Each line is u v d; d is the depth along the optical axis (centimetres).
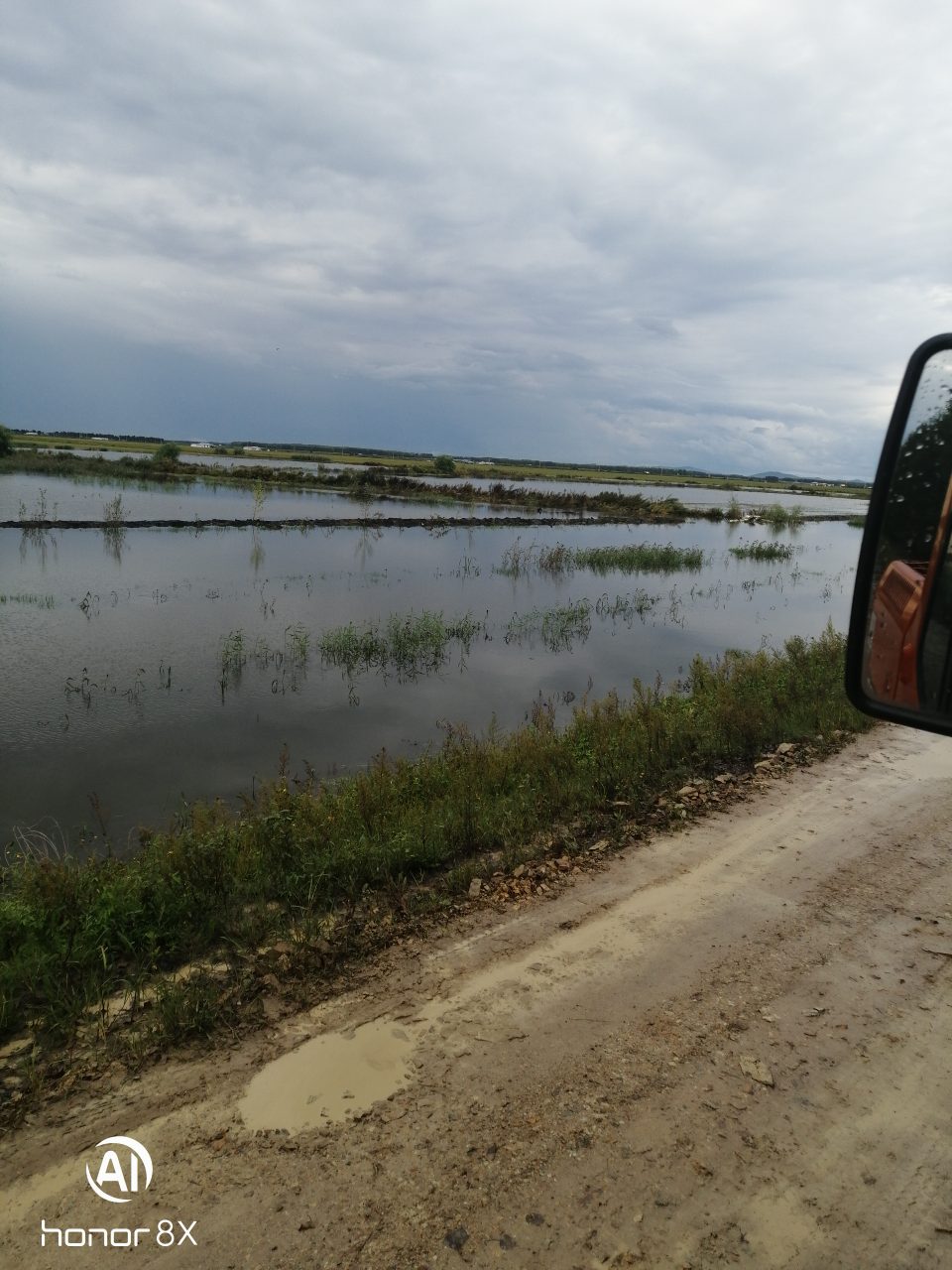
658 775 736
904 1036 378
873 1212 280
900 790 715
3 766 844
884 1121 324
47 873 505
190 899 483
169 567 2175
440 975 425
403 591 2011
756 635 1677
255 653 1345
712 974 427
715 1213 279
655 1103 332
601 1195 287
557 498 5506
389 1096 336
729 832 621
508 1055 362
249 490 4991
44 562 2161
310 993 409
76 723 984
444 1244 267
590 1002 402
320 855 554
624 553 2830
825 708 949
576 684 1248
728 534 4259
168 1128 318
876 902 508
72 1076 348
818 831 621
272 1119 323
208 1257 260
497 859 573
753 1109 329
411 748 937
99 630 1466
